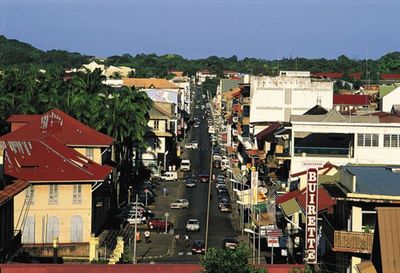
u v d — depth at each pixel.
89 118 130.75
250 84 169.62
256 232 94.75
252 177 106.44
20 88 160.12
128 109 132.25
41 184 91.25
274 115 162.62
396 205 54.41
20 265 51.25
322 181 72.00
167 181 159.12
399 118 120.81
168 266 51.34
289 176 101.75
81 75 171.12
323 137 103.81
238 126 194.62
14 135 103.94
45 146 96.06
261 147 146.38
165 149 166.88
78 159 96.50
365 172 60.84
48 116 109.19
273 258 84.94
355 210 55.47
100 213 104.00
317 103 156.38
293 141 103.75
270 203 101.19
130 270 51.19
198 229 108.75
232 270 43.50
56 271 50.88
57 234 92.00
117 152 128.75
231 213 123.81
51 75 187.38
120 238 88.56
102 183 96.56
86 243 92.19
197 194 142.50
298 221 80.44
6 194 67.81
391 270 39.78
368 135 101.12
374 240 42.47
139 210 115.44
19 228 90.31
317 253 62.09
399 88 169.00
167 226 111.19
